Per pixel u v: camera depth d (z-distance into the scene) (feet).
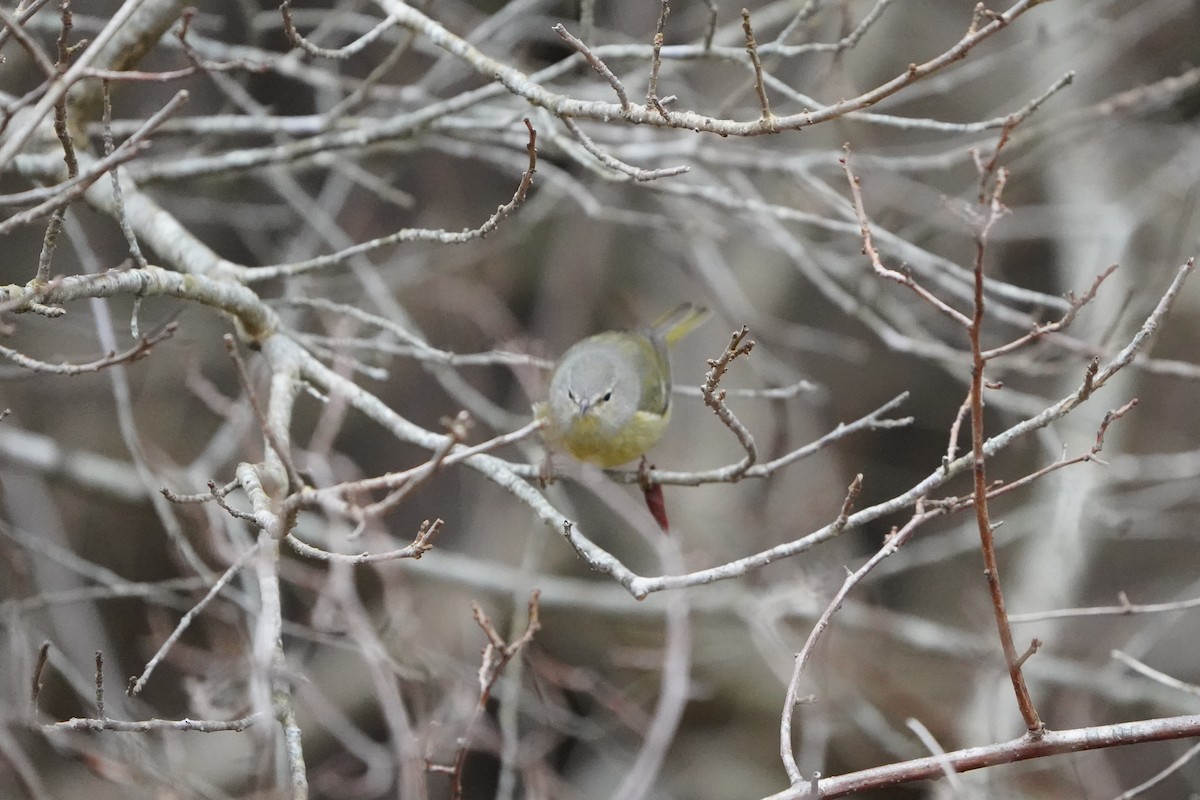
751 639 50.03
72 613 44.57
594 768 51.03
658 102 20.70
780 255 56.90
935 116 55.21
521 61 40.88
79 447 52.85
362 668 49.65
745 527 49.42
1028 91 49.37
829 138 50.16
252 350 27.73
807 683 40.29
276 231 56.13
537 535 48.16
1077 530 41.11
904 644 48.98
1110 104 36.37
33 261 48.93
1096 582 57.47
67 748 27.55
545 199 48.08
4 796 34.12
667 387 33.68
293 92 52.85
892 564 53.01
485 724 38.50
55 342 49.34
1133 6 54.39
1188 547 58.03
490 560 53.21
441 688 34.86
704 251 44.65
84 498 53.42
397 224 56.18
